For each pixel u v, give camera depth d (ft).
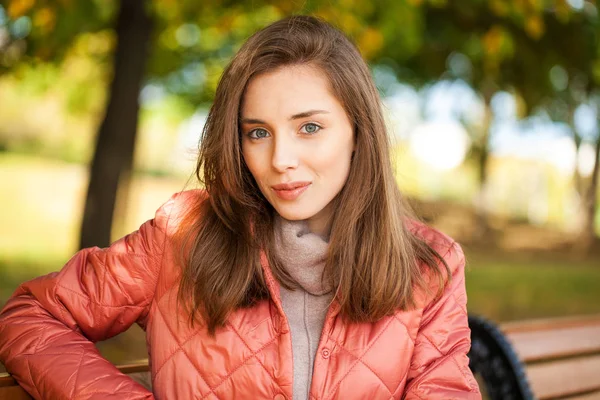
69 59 27.14
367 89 5.19
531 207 71.46
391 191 5.30
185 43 27.43
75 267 5.32
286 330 4.97
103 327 5.28
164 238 5.31
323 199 5.02
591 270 44.32
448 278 5.41
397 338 5.15
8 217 42.55
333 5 16.16
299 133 4.92
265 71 4.89
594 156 56.13
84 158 69.15
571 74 25.38
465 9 21.56
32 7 17.75
